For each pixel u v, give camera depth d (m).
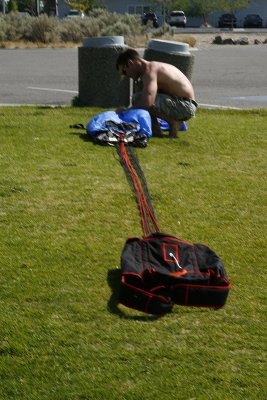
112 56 27.34
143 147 19.95
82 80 28.09
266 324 10.09
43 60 61.34
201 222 14.04
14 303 10.44
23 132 21.56
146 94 21.09
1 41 82.56
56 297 10.64
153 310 10.16
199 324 10.02
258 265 12.08
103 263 11.88
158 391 8.45
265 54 74.81
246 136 22.67
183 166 18.33
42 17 86.00
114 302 10.54
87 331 9.72
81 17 94.75
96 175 16.91
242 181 17.06
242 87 41.44
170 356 9.19
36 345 9.35
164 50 26.70
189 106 21.34
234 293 11.01
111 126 20.38
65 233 13.14
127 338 9.57
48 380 8.63
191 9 187.12
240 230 13.70
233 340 9.63
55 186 15.90
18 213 14.11
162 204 14.98
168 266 11.07
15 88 38.59
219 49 86.31
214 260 11.16
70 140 20.47
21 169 17.20
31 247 12.42
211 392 8.45
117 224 13.71
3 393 8.38
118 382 8.61
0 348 9.25
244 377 8.77
